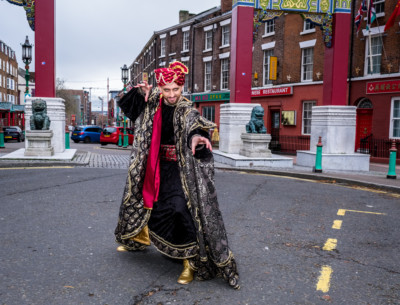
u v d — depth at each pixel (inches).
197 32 1168.2
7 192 241.0
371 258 139.7
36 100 438.3
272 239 159.6
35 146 438.3
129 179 114.0
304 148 804.0
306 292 107.7
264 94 900.6
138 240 126.3
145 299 99.6
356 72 694.5
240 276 117.7
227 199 242.4
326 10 487.2
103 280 111.0
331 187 320.8
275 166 454.0
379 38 657.6
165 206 108.6
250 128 468.8
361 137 700.0
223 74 1075.9
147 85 113.7
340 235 169.2
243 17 484.1
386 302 103.3
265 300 101.3
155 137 111.2
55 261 125.6
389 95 636.1
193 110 105.7
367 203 250.7
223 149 523.2
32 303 95.6
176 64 108.4
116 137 1055.0
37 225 168.6
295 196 262.8
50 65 474.3
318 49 768.3
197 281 112.3
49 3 465.1
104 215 189.3
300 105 814.5
